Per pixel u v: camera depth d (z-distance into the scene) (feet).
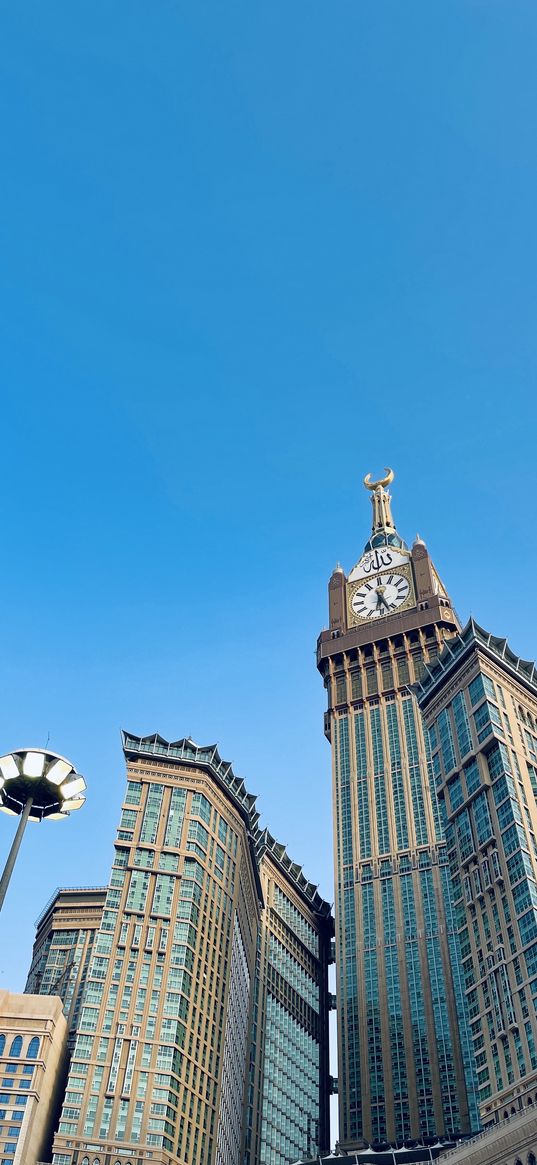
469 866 532.73
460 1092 613.93
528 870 490.90
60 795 131.64
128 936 553.23
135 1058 504.02
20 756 129.49
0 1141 458.09
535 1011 446.60
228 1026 586.45
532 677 625.41
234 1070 612.70
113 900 568.41
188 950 556.92
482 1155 398.01
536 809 533.14
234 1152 600.39
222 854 636.07
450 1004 654.12
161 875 587.27
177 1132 490.90
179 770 646.33
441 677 622.54
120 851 593.83
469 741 575.79
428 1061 636.48
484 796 545.44
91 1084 489.67
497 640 620.90
